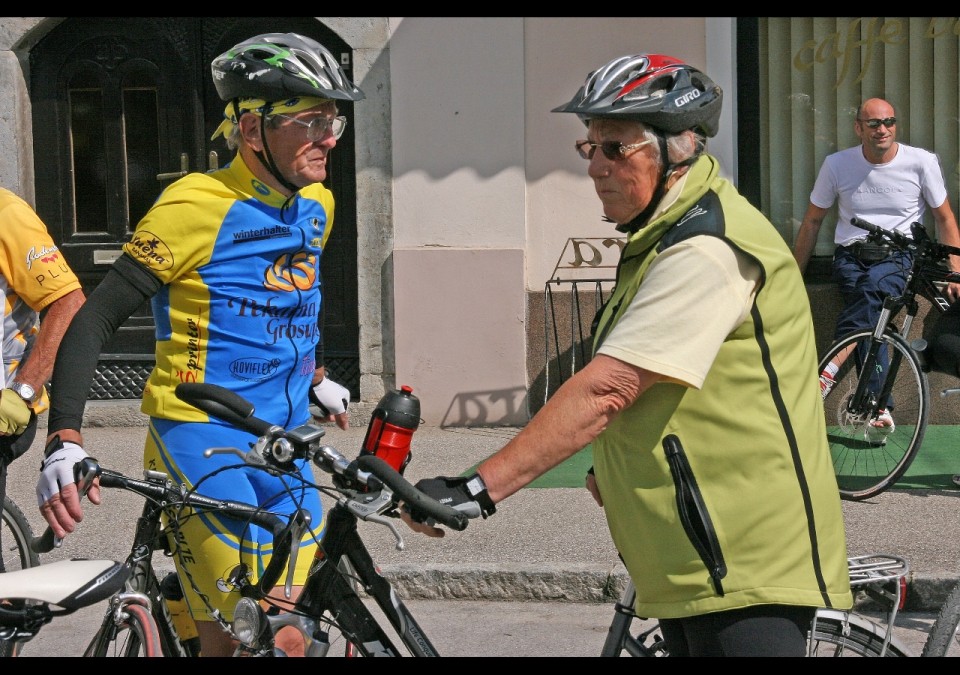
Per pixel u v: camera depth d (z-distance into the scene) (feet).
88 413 26.35
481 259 25.35
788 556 7.79
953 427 24.77
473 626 15.62
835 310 24.79
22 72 26.48
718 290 7.57
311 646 8.17
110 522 19.27
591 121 8.19
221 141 26.66
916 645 14.37
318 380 11.98
